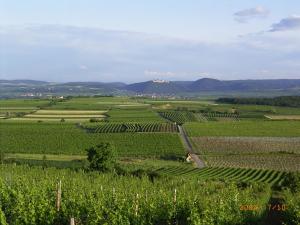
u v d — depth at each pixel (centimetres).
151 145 10756
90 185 4156
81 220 2766
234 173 7831
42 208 2719
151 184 5066
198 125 14462
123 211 2748
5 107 19662
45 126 12975
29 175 5069
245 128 13838
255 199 3775
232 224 2930
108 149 7119
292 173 5956
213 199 3312
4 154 8994
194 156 9906
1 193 3120
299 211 3052
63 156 9356
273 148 10819
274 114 18825
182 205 3073
